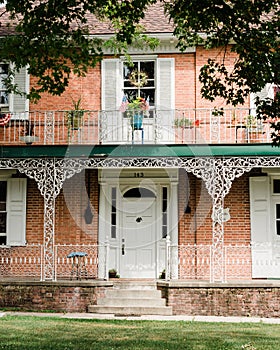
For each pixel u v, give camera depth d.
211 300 15.49
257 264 17.17
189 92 18.48
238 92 12.48
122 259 18.47
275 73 11.47
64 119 18.36
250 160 16.12
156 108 18.45
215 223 17.73
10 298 15.91
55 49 11.69
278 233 17.95
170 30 18.45
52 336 11.39
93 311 15.46
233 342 10.99
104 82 18.70
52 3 11.25
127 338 11.33
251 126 17.00
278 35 11.52
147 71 18.88
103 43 18.52
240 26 11.70
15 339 11.00
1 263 17.92
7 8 11.52
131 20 12.30
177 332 12.12
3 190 18.61
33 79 18.81
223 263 16.00
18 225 18.30
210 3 11.34
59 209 18.31
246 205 18.02
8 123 18.47
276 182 18.17
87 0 11.87
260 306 15.41
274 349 10.38
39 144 17.86
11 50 11.70
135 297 15.92
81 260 17.84
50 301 15.77
